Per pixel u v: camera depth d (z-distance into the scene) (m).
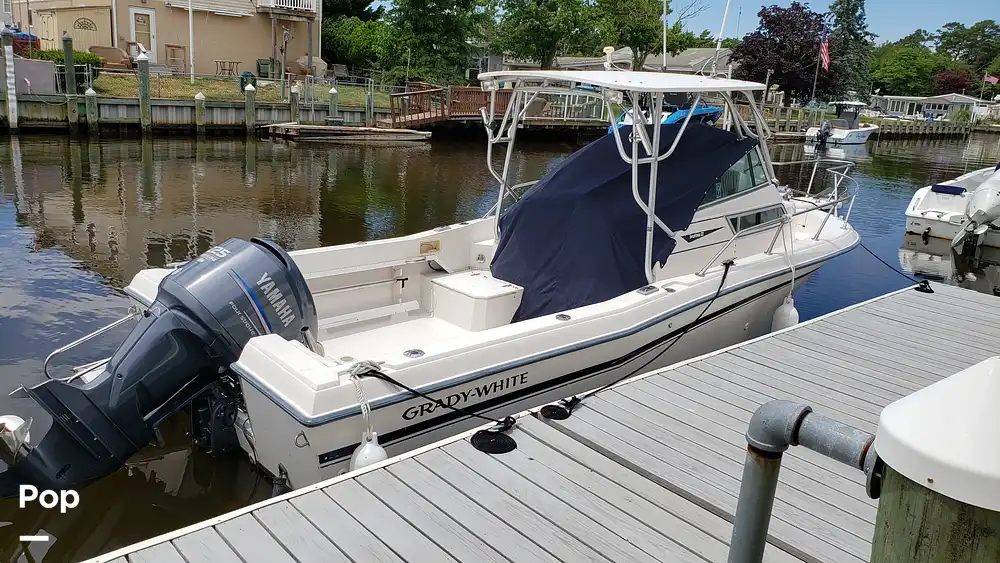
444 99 22.67
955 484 1.08
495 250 5.25
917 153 29.25
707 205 5.15
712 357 4.61
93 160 14.62
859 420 3.80
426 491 2.86
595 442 3.33
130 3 22.55
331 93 21.50
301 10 24.70
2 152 14.90
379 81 27.09
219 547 2.48
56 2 22.73
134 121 18.84
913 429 1.16
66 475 3.26
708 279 4.83
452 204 12.23
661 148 5.00
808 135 29.33
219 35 24.30
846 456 1.49
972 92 66.88
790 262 5.63
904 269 9.80
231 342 3.48
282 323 3.64
